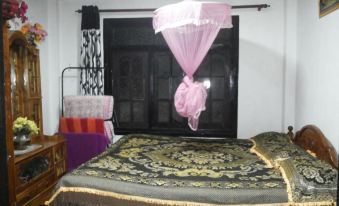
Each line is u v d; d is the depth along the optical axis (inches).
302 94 127.8
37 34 129.3
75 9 157.8
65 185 79.5
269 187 75.4
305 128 111.9
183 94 108.6
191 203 73.4
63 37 159.8
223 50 151.3
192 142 128.3
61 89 161.8
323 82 103.3
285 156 92.3
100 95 149.8
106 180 79.9
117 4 155.6
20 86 119.0
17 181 94.8
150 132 159.8
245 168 91.4
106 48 157.9
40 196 107.9
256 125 149.9
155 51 156.9
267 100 148.0
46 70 154.2
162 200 74.4
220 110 155.2
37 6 145.0
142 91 160.4
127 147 117.6
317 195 69.9
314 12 113.2
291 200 70.7
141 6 154.4
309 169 76.2
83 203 77.2
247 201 72.4
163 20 101.1
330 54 97.2
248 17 146.2
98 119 142.6
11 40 106.0
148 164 95.7
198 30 104.3
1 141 50.3
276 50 145.1
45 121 153.7
